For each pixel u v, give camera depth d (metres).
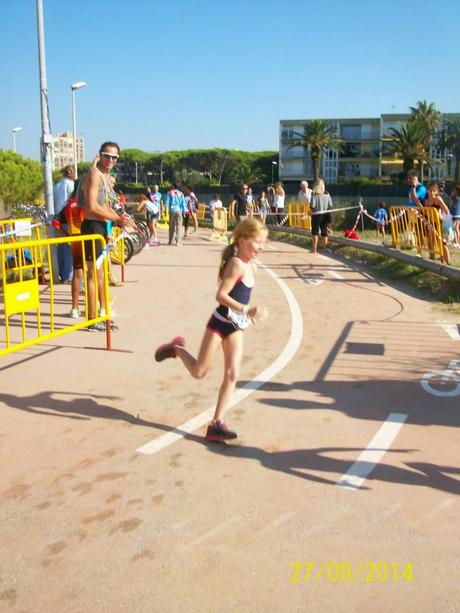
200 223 37.81
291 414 5.20
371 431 4.82
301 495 3.87
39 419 5.17
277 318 8.91
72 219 9.43
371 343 7.43
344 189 48.16
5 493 3.98
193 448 4.57
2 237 11.65
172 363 6.74
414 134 83.62
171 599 2.96
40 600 2.98
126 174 136.25
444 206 12.69
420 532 3.44
